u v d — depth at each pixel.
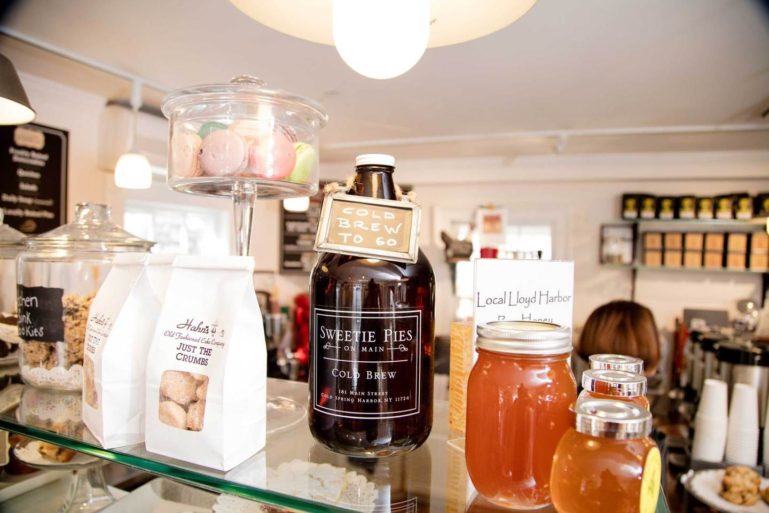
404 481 0.49
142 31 1.75
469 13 0.60
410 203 0.52
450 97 2.43
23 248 0.86
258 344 0.49
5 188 2.18
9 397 0.71
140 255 0.54
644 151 3.70
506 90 2.31
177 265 0.49
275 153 0.56
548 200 4.15
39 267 0.71
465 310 2.22
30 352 0.71
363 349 0.50
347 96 2.43
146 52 1.94
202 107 0.56
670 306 3.89
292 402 0.70
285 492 0.46
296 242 4.29
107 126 2.35
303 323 3.62
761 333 3.24
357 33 0.52
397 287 0.50
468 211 4.31
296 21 0.61
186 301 0.48
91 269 0.71
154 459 0.48
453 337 0.61
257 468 0.49
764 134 3.03
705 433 1.61
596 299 4.06
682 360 3.48
